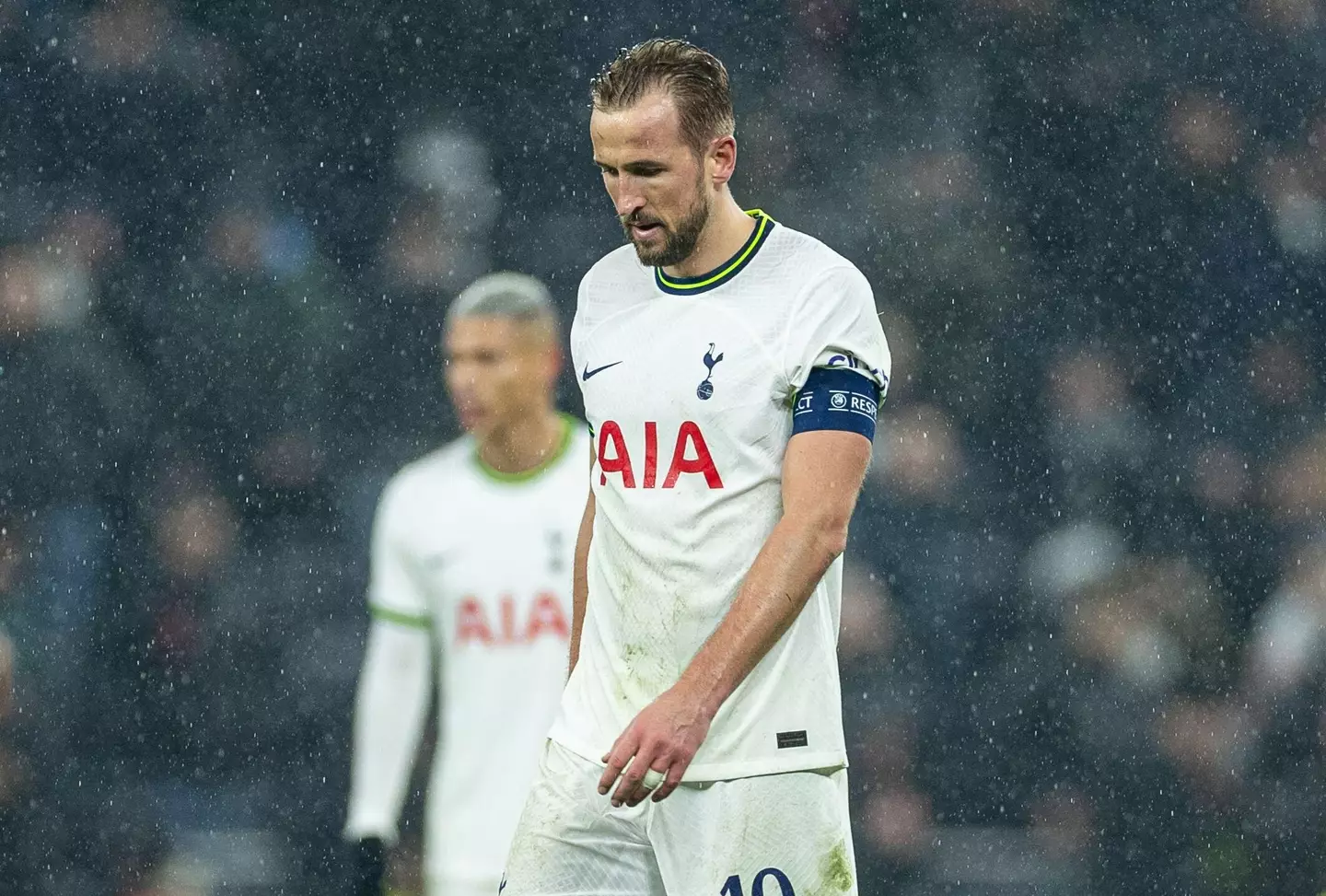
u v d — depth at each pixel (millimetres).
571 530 14039
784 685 9391
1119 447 35281
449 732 14141
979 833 30891
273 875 29047
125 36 35906
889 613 32906
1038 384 35844
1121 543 34312
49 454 32906
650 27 37406
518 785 13992
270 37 36312
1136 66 38062
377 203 35625
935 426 35188
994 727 32000
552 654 14062
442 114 36312
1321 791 32062
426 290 34938
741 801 9336
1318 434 36094
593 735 9758
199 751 30453
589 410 9727
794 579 8852
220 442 33344
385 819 14570
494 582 13984
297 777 30375
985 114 37656
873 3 37719
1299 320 37031
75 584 31656
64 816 29375
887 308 36406
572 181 36250
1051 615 33312
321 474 33250
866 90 37625
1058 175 37438
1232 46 38375
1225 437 35875
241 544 32406
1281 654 33281
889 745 31672
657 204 9086
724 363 9234
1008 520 34375
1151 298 36969
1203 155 37781
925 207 37062
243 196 35438
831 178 37219
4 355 33406
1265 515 35062
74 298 34031
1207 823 31531
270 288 34469
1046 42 37938
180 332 34125
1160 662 32844
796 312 9219
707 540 9289
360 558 32688
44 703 30484
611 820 9703
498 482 14227
